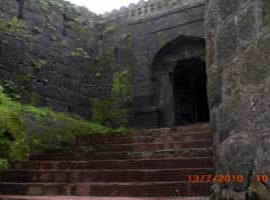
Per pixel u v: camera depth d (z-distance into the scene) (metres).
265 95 2.63
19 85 10.92
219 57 3.47
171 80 14.69
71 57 13.56
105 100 14.55
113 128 13.57
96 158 7.62
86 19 14.90
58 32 13.08
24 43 11.41
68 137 10.19
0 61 10.46
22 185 5.71
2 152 7.63
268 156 2.52
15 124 8.29
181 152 6.80
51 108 12.05
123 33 15.20
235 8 3.18
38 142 9.24
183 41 14.21
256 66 2.78
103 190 5.27
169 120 14.21
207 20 3.96
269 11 2.69
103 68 15.08
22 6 11.60
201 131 8.22
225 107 3.25
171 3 14.38
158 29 14.55
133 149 7.91
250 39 2.89
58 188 5.50
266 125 2.59
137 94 14.48
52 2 13.00
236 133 2.98
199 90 18.36
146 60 14.61
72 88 13.31
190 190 4.96
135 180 5.66
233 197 2.83
